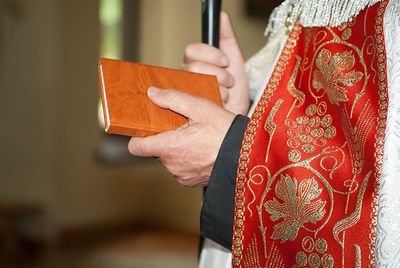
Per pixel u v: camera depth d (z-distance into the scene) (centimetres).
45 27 564
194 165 96
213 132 95
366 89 89
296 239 87
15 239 544
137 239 589
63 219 577
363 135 86
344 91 90
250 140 91
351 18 94
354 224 84
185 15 647
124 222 636
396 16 89
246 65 126
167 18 652
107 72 96
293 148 89
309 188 87
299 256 87
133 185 646
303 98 94
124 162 632
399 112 84
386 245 82
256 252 90
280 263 89
